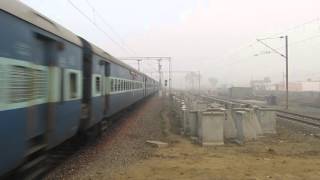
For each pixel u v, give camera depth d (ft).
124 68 87.56
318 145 55.88
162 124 83.76
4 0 24.44
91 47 50.52
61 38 35.86
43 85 31.19
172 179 35.63
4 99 23.94
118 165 41.86
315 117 112.57
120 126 79.56
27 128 27.61
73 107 40.22
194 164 42.01
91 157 46.32
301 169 39.75
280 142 58.39
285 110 155.43
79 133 49.49
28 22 27.84
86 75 49.96
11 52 24.95
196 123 61.77
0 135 23.52
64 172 38.34
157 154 47.70
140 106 149.79
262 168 40.04
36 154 31.96
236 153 48.73
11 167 25.66
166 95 282.56
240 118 58.23
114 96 71.15
